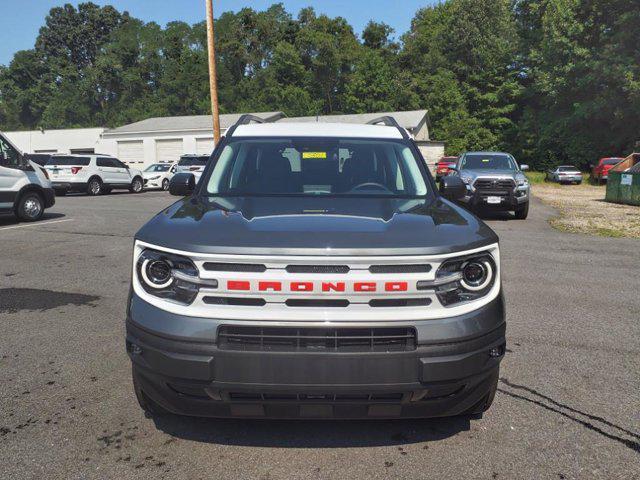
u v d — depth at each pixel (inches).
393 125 177.2
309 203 132.8
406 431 122.0
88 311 213.6
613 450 114.7
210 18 724.0
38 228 444.8
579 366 161.6
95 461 109.3
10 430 121.3
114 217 531.2
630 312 219.9
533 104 2172.7
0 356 165.8
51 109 3634.4
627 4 1608.0
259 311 98.6
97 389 142.9
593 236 434.6
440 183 166.2
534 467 108.1
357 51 3038.9
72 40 4475.9
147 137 1755.7
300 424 124.8
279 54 3046.3
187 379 99.2
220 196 142.1
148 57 3563.0
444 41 2412.6
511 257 337.1
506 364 162.9
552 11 1785.2
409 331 99.7
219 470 106.4
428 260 100.0
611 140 1678.2
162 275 103.9
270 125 172.1
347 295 98.1
